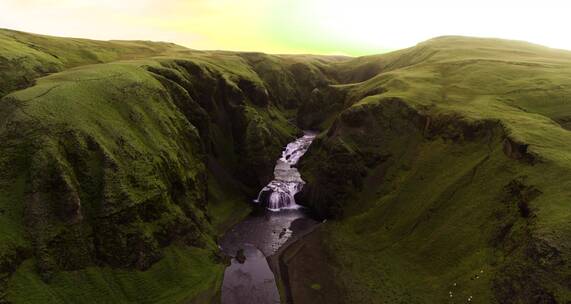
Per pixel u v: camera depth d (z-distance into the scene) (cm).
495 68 10238
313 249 7519
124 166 6531
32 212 5456
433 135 8306
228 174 10969
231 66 16200
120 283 5719
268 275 6731
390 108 9450
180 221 6956
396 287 5847
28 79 8181
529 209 5047
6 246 5044
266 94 15512
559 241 4303
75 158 6138
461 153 7350
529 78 9006
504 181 5972
